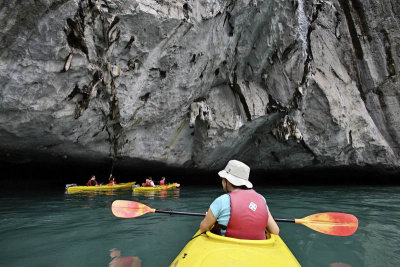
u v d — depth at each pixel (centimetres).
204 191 762
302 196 677
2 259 200
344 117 914
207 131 759
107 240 251
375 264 205
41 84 473
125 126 630
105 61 518
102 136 644
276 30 703
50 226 302
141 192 706
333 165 1047
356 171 1166
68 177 1057
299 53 767
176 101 671
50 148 620
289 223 334
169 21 526
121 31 502
